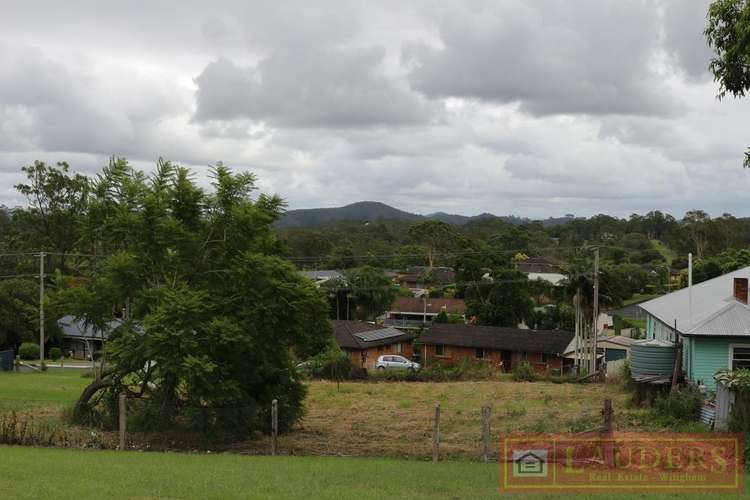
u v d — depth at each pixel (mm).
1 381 39000
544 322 74938
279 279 21156
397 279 105188
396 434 22953
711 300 31250
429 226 112938
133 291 21750
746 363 26438
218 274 22016
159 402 22109
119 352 20969
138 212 22203
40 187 75000
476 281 75812
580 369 50562
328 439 22109
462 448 20062
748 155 19000
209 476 14375
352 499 12391
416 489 13555
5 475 13867
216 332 19797
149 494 12453
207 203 22797
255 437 22359
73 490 12555
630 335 74500
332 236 129625
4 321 60500
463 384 39125
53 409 26672
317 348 25297
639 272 94438
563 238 150625
